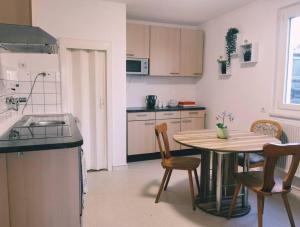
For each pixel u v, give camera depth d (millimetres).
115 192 2918
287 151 1838
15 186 1499
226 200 2643
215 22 4355
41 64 3170
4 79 2316
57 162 1543
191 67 4648
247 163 2551
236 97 3924
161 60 4387
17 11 1619
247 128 3729
